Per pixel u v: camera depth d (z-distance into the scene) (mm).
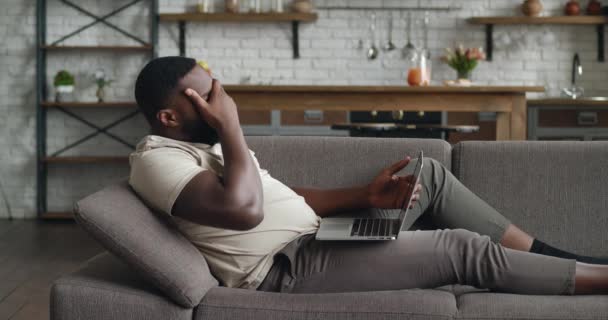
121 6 6121
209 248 1875
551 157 2418
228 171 1719
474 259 1809
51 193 6191
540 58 6176
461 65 5805
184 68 1850
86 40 6125
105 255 2006
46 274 4066
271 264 1897
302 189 2248
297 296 1754
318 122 5574
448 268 1819
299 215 1959
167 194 1718
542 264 1772
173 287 1682
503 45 6184
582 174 2400
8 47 6086
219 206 1680
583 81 6168
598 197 2391
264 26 6172
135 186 1812
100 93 5969
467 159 2447
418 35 6164
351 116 5566
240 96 4922
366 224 1979
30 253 4641
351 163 2443
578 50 6156
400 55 6156
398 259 1831
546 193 2406
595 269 1756
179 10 6172
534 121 5586
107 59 6133
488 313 1665
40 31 6004
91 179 6191
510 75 6184
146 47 5949
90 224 1665
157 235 1736
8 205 6137
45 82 6125
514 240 2186
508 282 1782
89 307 1704
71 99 5984
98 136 6152
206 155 1862
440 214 2246
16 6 6066
